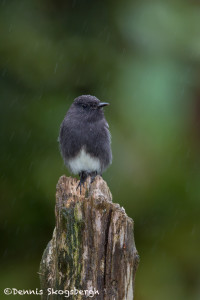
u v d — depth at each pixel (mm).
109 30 13773
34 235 13422
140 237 13742
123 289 6734
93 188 7691
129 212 13188
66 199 7590
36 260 13305
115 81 13219
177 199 13523
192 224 13680
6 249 13398
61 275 6906
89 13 13953
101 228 6805
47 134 13008
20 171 13062
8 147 13125
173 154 13305
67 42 13695
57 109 13141
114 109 12961
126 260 6746
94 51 13523
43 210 13172
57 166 12914
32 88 13398
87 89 13445
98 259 6762
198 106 14344
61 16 13953
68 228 6910
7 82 13352
